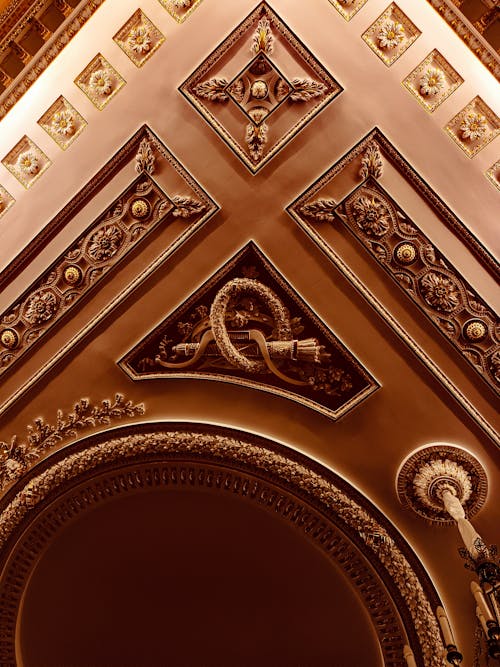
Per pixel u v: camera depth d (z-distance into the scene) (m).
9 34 3.60
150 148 3.70
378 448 3.82
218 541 3.97
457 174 3.60
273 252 3.76
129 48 3.61
